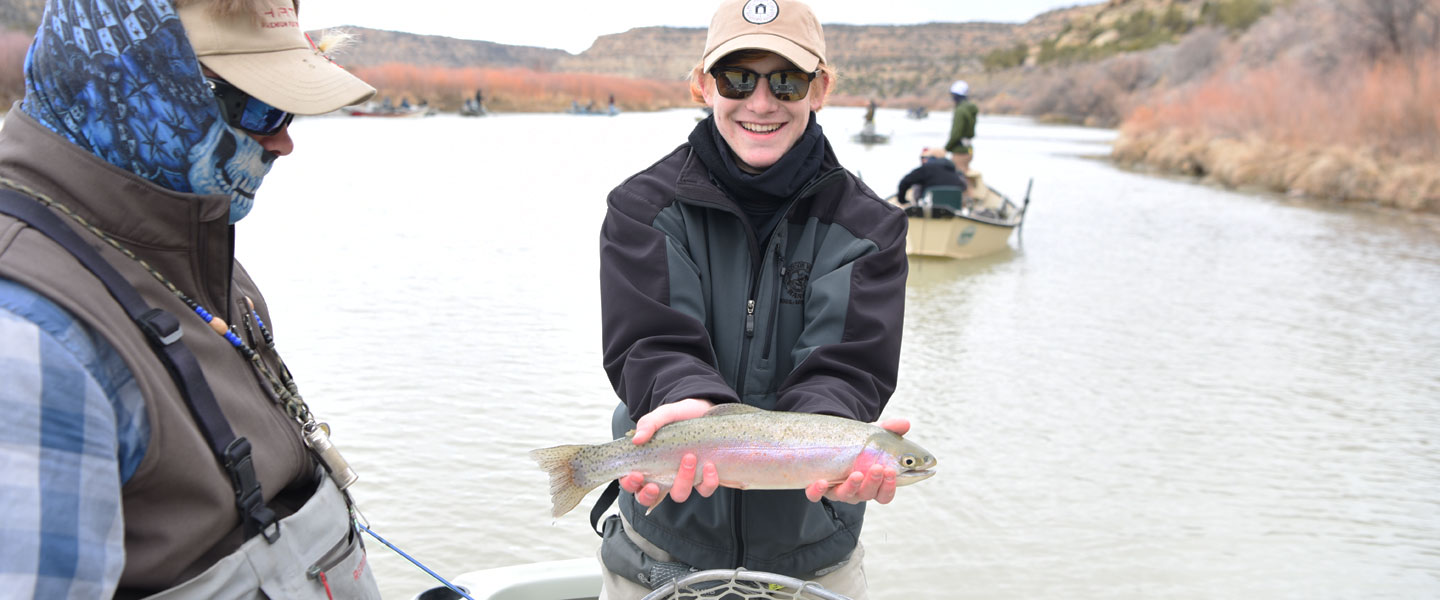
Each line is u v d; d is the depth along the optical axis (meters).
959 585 5.46
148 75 1.47
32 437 1.22
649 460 2.19
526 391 7.93
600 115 86.69
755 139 2.47
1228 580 5.55
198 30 1.52
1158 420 8.05
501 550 5.52
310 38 1.96
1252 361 9.90
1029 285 13.55
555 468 2.29
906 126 70.44
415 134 44.97
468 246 14.72
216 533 1.52
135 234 1.51
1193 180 31.23
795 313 2.54
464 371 8.38
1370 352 10.39
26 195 1.42
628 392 2.35
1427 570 5.70
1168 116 41.16
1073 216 21.08
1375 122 28.38
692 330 2.36
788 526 2.46
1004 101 127.06
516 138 43.91
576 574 3.77
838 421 2.15
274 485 1.65
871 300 2.44
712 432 2.14
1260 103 35.56
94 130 1.47
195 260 1.59
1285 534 6.16
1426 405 8.62
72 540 1.22
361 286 11.63
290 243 14.35
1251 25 66.38
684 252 2.48
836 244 2.53
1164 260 15.77
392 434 6.95
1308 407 8.52
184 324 1.56
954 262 15.20
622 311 2.40
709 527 2.50
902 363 9.47
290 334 9.38
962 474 6.90
